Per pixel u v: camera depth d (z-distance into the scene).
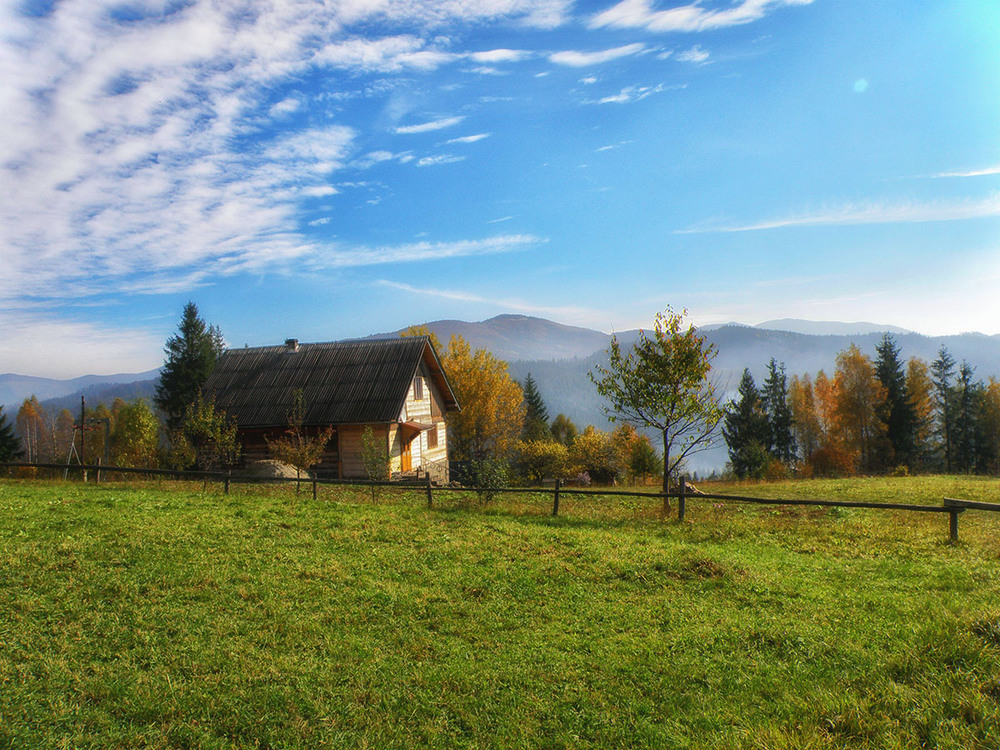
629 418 19.55
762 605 9.30
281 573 10.85
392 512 16.98
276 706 6.61
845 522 15.97
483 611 9.36
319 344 35.88
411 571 11.19
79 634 8.15
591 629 8.64
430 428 34.00
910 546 12.81
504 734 6.16
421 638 8.38
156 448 56.31
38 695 6.66
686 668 7.30
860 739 5.08
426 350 35.47
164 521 14.28
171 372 62.09
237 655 7.72
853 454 71.62
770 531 14.86
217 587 10.06
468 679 7.21
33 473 41.72
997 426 75.38
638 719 6.31
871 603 8.98
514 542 13.38
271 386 33.09
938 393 81.25
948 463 78.88
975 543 12.77
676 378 18.72
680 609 9.27
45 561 10.87
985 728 4.88
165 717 6.38
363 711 6.55
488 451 55.38
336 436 30.89
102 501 16.84
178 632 8.36
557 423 98.81
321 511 16.64
